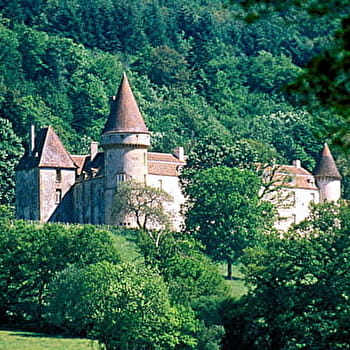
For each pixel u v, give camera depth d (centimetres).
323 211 15012
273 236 15900
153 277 17712
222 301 17525
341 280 13588
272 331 14425
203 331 16700
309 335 13175
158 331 16750
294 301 13850
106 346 17038
